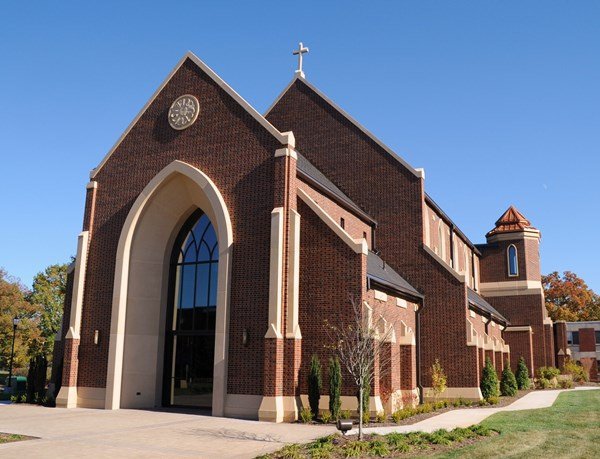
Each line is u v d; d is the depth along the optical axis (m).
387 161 32.41
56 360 29.53
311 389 21.20
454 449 14.23
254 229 23.58
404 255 30.98
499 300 50.62
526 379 39.50
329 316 22.22
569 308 85.19
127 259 26.62
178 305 27.12
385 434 16.55
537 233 51.91
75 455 14.09
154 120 27.77
